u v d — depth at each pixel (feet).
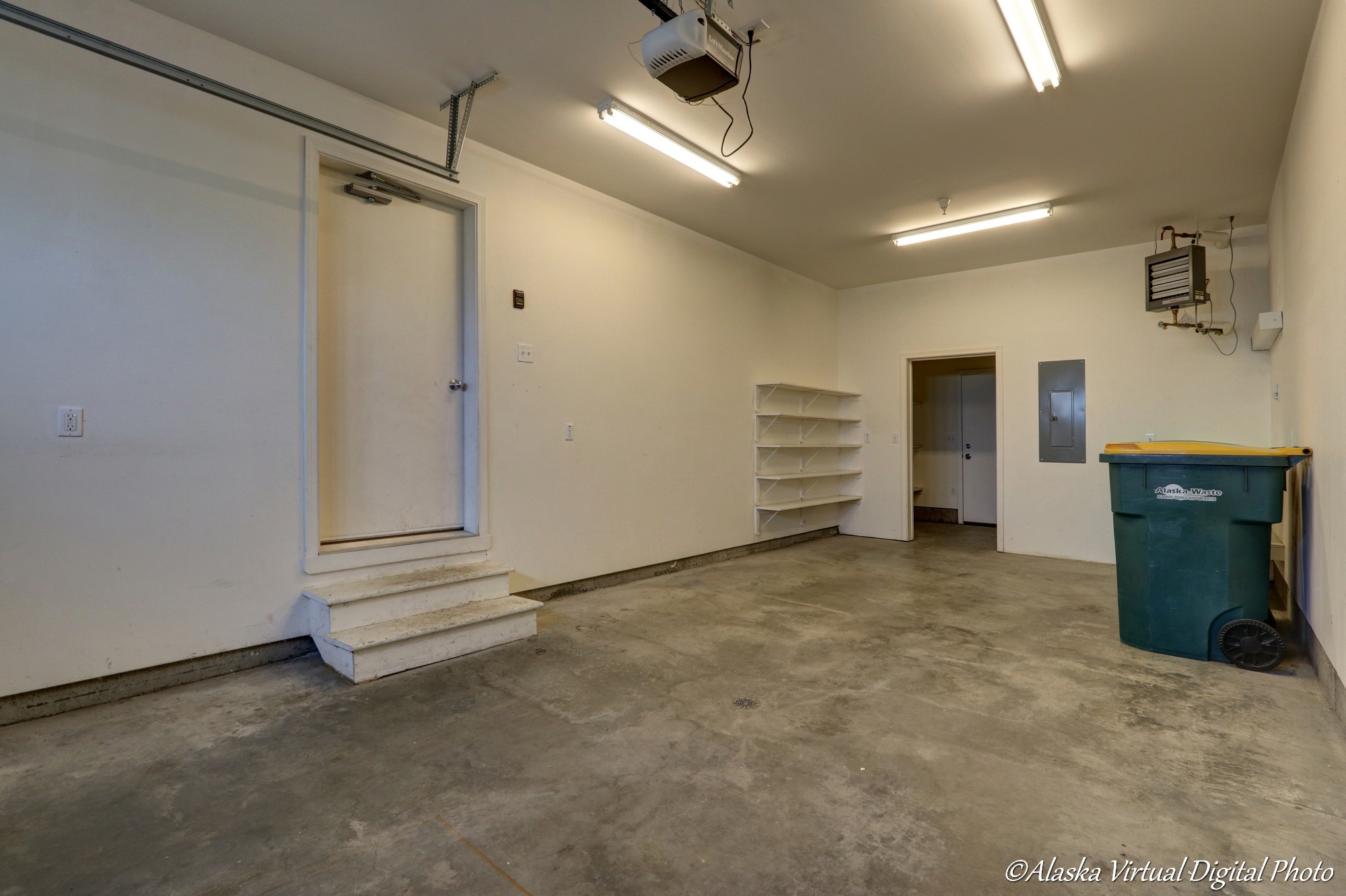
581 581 14.83
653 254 16.56
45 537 8.09
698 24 7.47
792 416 20.51
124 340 8.65
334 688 9.10
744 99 10.88
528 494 13.64
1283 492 9.69
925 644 11.10
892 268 21.38
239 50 9.61
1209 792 6.40
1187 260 15.51
